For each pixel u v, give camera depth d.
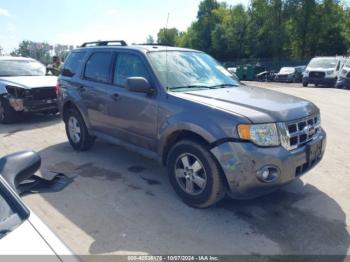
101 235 3.37
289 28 48.78
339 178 4.78
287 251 3.11
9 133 7.78
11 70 9.67
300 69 31.95
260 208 3.90
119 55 4.98
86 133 5.83
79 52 5.91
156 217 3.71
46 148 6.38
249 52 54.69
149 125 4.32
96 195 4.27
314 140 3.91
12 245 1.58
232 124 3.43
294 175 3.60
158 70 4.37
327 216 3.72
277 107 3.70
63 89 6.03
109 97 4.94
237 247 3.17
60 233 3.40
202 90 4.32
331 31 48.59
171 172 4.07
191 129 3.71
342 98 13.96
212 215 3.74
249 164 3.37
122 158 5.68
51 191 4.36
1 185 1.90
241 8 56.34
